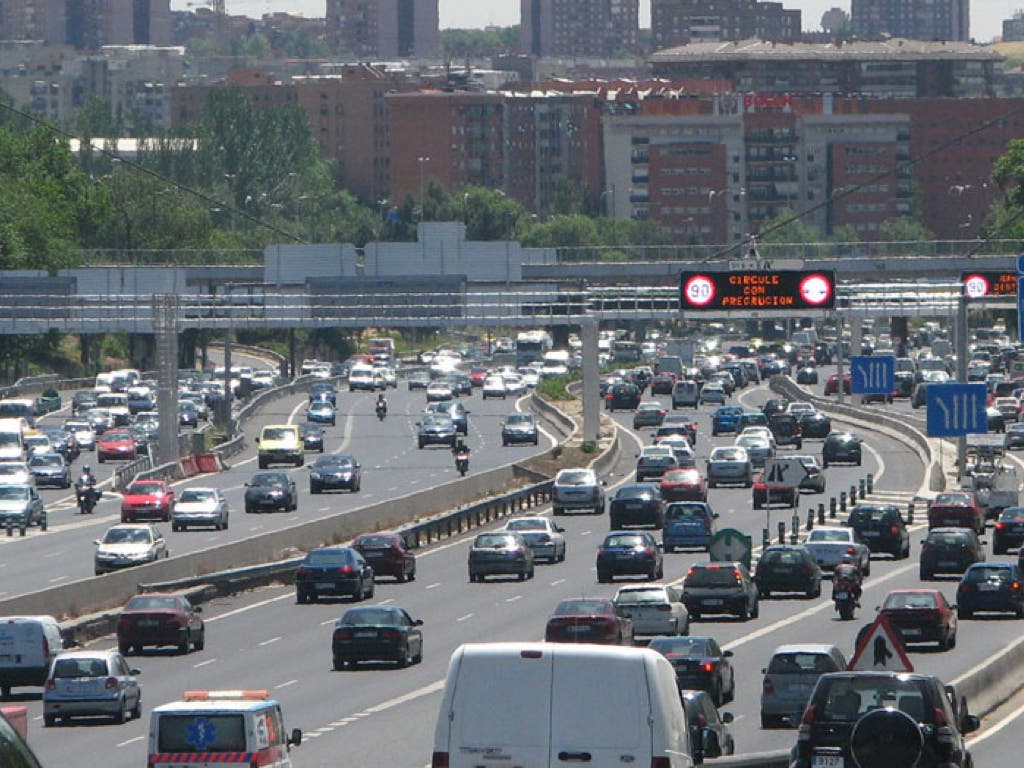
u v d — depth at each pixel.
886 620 84.06
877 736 57.94
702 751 73.06
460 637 151.38
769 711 106.75
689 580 156.75
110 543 186.38
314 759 99.12
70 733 111.62
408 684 129.38
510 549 188.62
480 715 58.00
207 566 185.75
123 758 101.19
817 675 106.31
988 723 108.94
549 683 57.91
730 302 135.00
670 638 115.56
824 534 191.75
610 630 130.62
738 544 159.25
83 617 156.62
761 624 155.75
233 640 155.62
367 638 136.25
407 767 96.00
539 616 161.50
